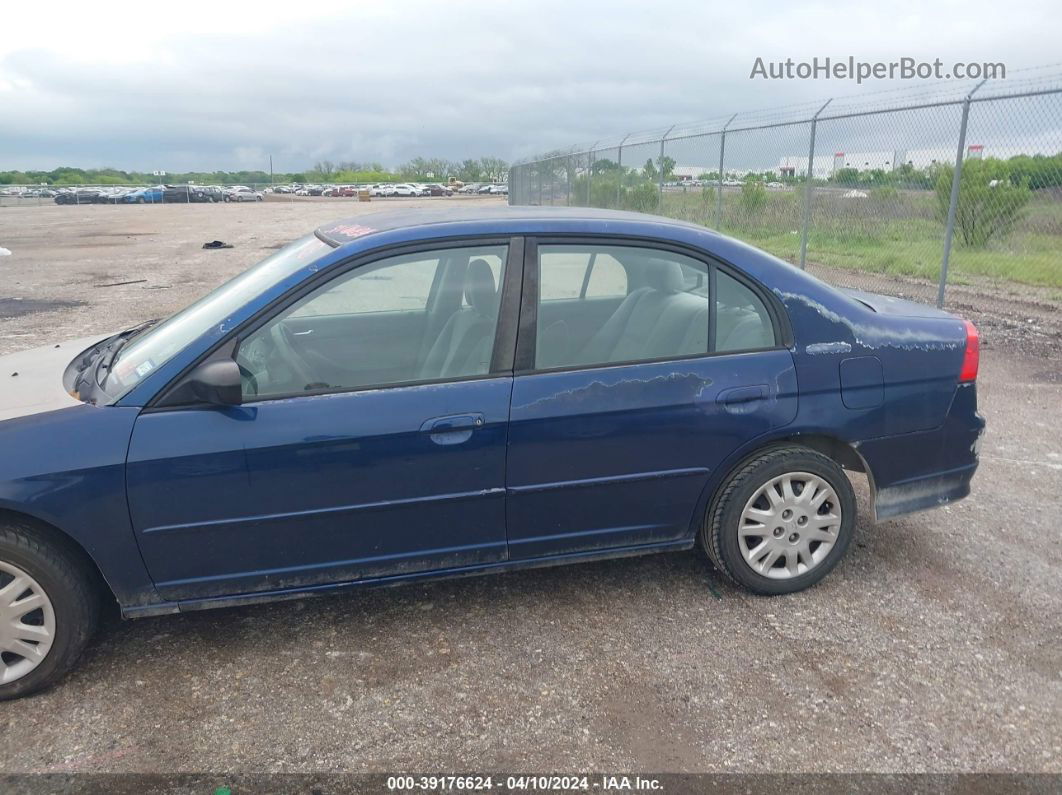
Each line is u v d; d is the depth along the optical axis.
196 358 2.81
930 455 3.50
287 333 3.02
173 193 64.94
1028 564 3.70
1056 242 11.18
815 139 11.33
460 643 3.12
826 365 3.27
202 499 2.79
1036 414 5.95
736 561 3.34
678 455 3.18
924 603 3.38
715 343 3.23
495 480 3.03
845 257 12.27
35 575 2.71
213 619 3.31
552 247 3.15
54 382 3.11
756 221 13.38
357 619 3.30
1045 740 2.56
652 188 15.98
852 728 2.62
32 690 2.81
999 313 9.70
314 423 2.84
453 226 3.12
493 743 2.58
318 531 2.94
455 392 2.96
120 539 2.76
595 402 3.05
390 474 2.92
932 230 11.73
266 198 77.12
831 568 3.49
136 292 12.91
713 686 2.84
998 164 11.20
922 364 3.40
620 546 3.31
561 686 2.86
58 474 2.65
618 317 3.21
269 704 2.77
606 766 2.47
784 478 3.31
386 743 2.58
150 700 2.80
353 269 3.00
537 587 3.54
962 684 2.84
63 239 24.31
